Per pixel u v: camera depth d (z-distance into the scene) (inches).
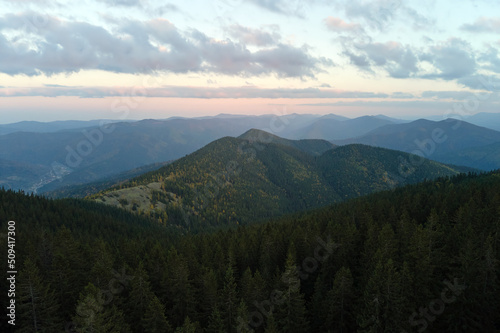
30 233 3673.7
